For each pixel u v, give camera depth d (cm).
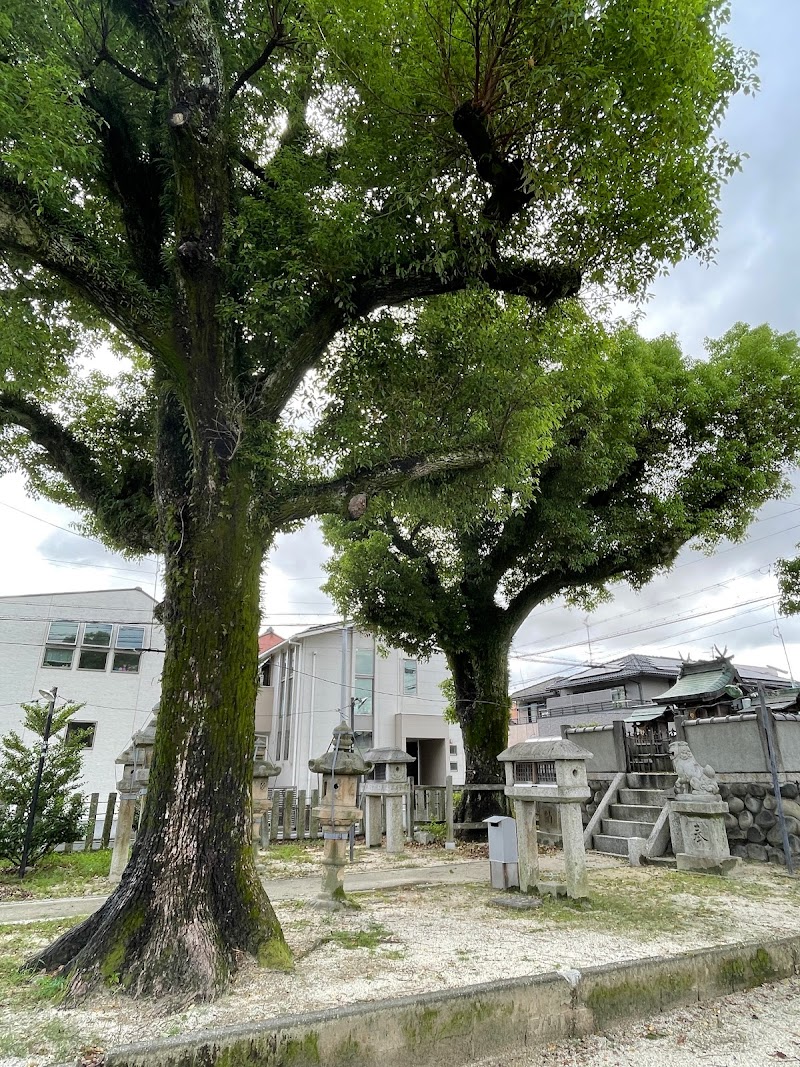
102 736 1819
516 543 1155
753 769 853
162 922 358
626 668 2803
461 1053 313
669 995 382
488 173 519
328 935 457
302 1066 281
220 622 424
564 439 1023
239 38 585
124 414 739
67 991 333
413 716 2283
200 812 391
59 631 1861
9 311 589
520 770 1166
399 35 491
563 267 600
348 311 538
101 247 457
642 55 473
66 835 880
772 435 1141
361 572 1161
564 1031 342
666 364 1191
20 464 801
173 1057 265
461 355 666
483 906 568
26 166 388
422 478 646
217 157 470
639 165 543
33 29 461
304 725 2173
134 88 577
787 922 509
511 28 448
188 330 459
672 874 744
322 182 588
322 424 668
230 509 446
